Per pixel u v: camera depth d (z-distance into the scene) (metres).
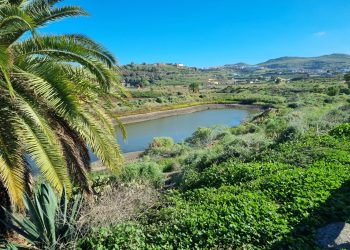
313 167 10.19
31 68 6.45
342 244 6.04
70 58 7.04
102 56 7.73
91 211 7.32
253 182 9.49
